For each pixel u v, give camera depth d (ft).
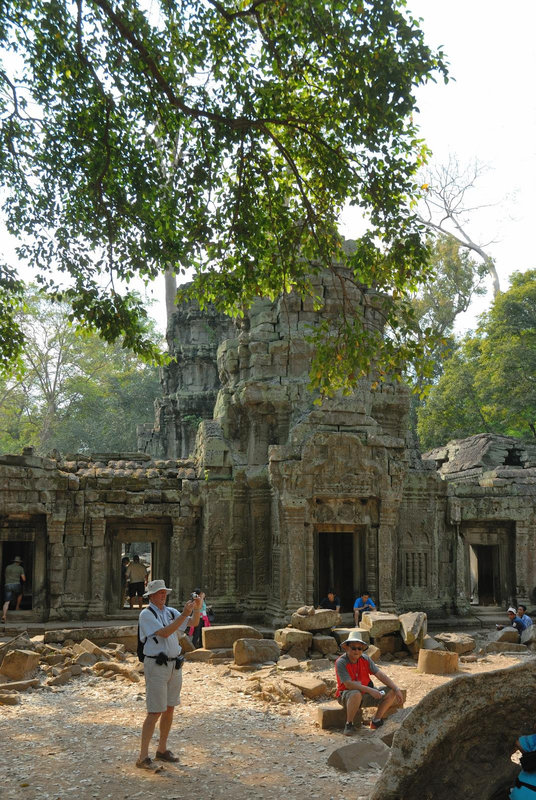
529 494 85.05
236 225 48.67
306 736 31.89
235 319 86.99
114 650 54.19
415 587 79.87
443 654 47.80
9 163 48.24
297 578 70.59
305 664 49.60
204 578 76.74
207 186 47.52
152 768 26.22
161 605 27.68
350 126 43.78
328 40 39.52
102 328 50.44
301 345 80.28
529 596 82.84
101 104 45.98
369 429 75.51
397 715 31.89
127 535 78.13
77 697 40.24
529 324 137.69
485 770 18.80
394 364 49.88
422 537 80.79
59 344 176.35
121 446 187.01
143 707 37.55
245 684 44.70
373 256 49.73
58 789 24.03
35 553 74.69
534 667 18.03
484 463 101.65
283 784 24.95
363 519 74.02
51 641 55.88
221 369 88.28
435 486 81.97
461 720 17.34
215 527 77.41
